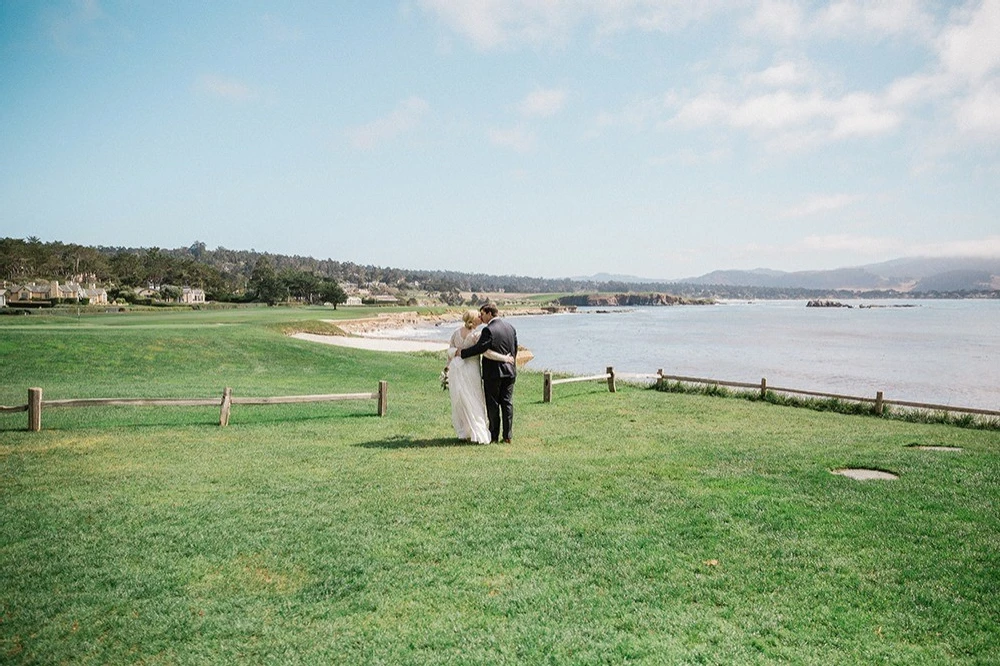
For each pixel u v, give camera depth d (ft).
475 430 35.88
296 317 230.48
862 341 232.94
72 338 87.86
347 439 37.32
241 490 25.58
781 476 27.27
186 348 90.22
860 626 15.29
